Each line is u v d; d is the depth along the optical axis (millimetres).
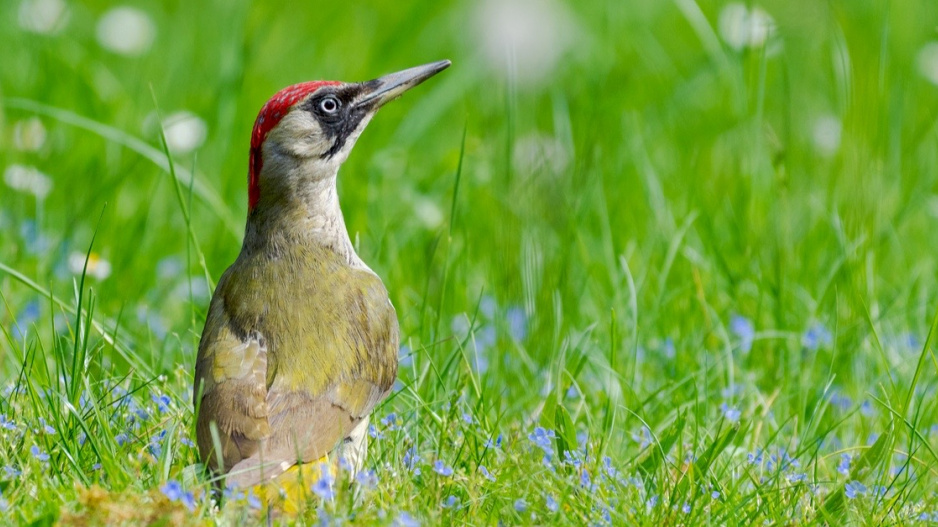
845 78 14648
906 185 15562
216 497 7734
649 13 21672
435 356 10766
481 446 9055
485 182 15141
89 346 10828
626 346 11414
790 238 13383
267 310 8789
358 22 22312
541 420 9781
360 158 16516
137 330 11906
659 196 13930
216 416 8055
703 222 13930
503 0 17172
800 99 18125
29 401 9148
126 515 7199
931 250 14062
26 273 12617
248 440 7906
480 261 13734
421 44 21562
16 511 7508
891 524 8266
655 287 12836
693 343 11508
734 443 9500
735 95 15672
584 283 12523
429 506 8039
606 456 8961
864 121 14219
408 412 9516
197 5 21359
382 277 12578
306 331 8648
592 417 10094
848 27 18562
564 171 13930
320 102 9523
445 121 19344
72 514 7199
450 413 9156
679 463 8977
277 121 9383
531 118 16250
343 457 8258
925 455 9672
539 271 12344
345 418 8414
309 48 20469
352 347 8695
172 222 14664
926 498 8906
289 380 8359
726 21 16516
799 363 11172
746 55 15469
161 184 15078
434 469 7980
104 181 14914
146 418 9281
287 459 7812
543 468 8555
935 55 18062
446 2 22062
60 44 18609
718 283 12664
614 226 14281
